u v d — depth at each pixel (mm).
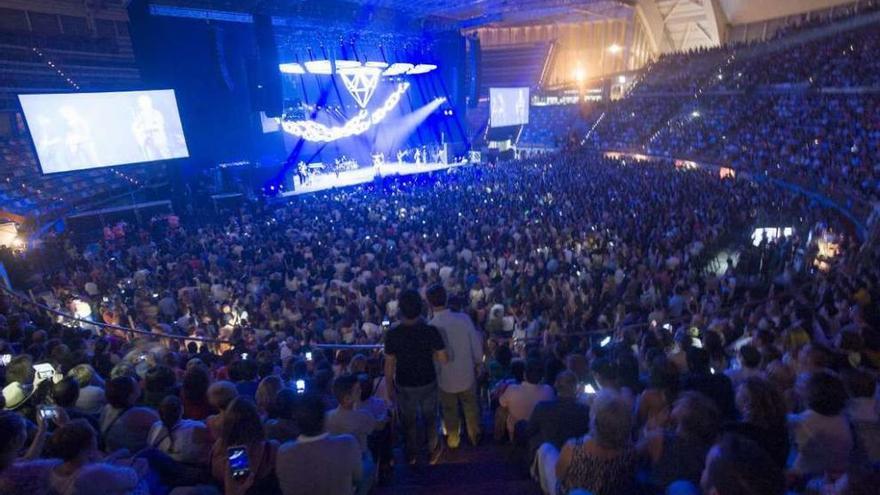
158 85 28703
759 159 29797
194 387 4617
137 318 13078
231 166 30422
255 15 29672
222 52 30141
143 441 4121
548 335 8977
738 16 47094
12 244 18891
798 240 17094
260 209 28297
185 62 29391
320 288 14102
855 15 35062
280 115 31266
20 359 5551
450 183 31875
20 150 27250
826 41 35656
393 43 40938
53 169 22734
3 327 8094
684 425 3092
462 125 47719
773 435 3197
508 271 14539
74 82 30484
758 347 6098
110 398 4188
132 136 24688
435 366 4992
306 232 20625
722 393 4051
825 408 3434
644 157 42062
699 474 2990
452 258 16203
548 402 3996
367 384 4605
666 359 4113
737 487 2004
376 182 35312
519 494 4062
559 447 3879
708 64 44812
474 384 5203
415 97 48438
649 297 12172
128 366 6234
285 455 3244
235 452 3225
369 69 39281
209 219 27219
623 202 22656
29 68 28266
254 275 16188
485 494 4094
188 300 13758
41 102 22172
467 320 5004
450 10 40812
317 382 5438
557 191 26344
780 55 38250
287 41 35125
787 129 31156
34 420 5047
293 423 4105
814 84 32625
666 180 27734
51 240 19812
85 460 3139
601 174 31875
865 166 21812
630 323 9938
